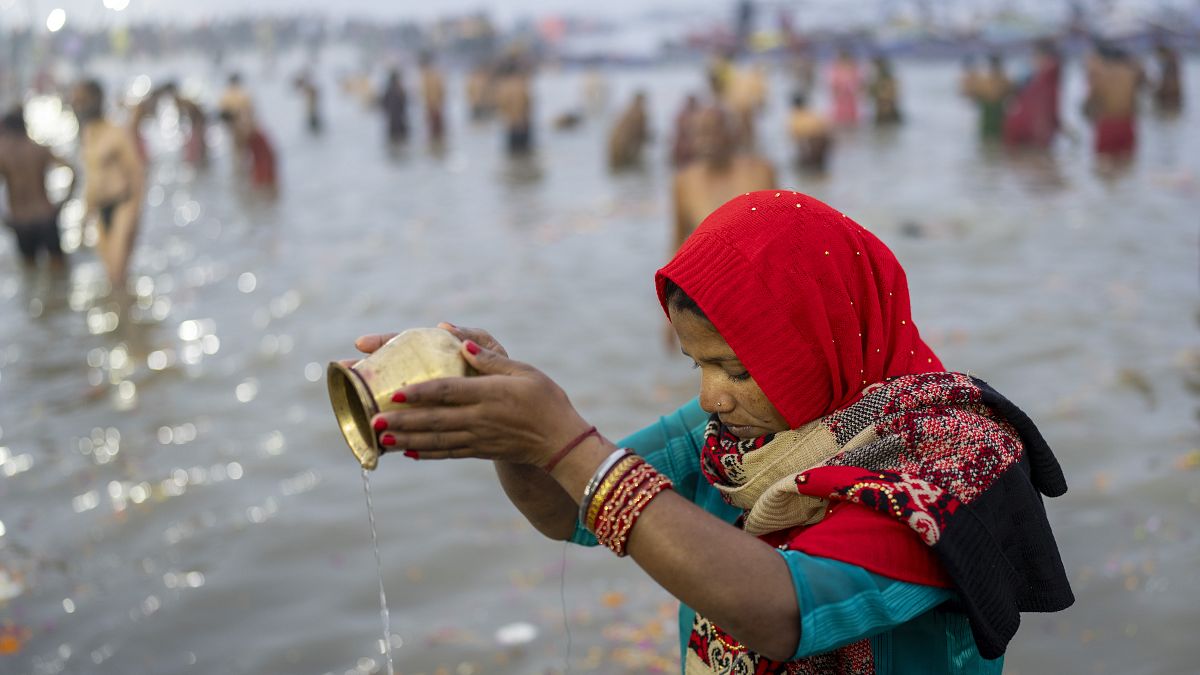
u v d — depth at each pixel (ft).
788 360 4.37
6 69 90.12
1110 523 13.11
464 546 13.48
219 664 11.23
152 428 18.12
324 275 30.40
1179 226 32.65
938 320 23.02
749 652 4.68
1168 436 15.76
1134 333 21.42
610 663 10.90
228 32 354.33
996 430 4.27
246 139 55.88
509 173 54.65
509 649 11.25
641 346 21.84
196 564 13.32
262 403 19.20
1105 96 49.01
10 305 27.86
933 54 164.76
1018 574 4.23
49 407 19.43
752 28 198.80
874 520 4.06
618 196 44.96
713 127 19.24
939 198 40.09
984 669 4.51
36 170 31.96
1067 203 37.55
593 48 266.36
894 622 4.01
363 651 11.36
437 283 28.73
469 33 254.47
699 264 4.42
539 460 4.01
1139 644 10.64
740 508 5.12
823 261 4.40
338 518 14.35
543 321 24.23
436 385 3.83
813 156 50.57
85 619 12.17
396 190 49.08
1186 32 131.03
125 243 28.84
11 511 15.05
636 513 3.88
